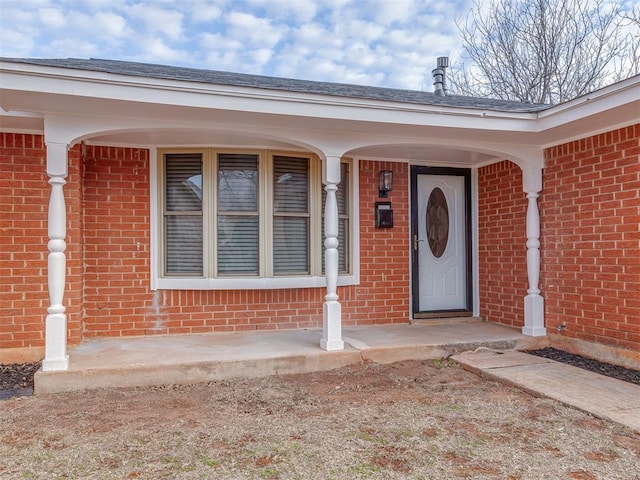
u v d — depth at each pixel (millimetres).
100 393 4324
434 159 6918
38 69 3832
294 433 3377
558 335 5855
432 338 5879
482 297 7184
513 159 6137
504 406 3939
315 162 6332
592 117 4734
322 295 6504
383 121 4855
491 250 6988
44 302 5250
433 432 3395
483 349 5711
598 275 5309
